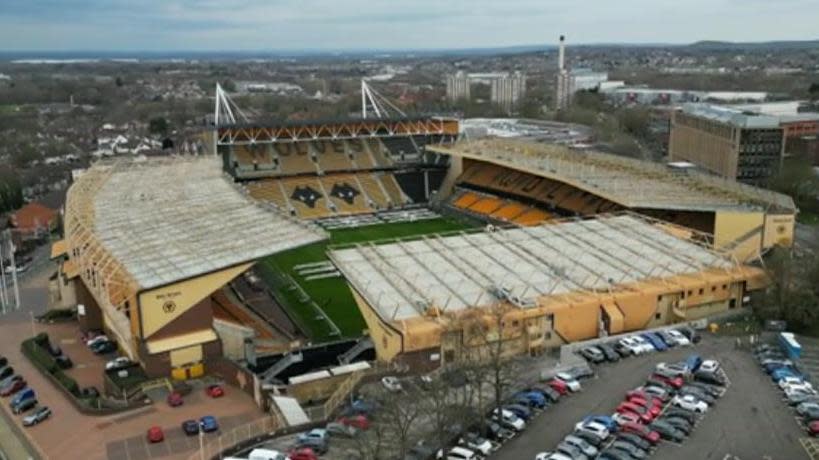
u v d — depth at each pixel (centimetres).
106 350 10888
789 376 8538
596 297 10169
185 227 11969
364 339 10756
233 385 9312
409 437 7331
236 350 10162
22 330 12025
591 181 16112
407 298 10000
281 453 7256
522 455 7244
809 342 9756
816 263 10644
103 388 9512
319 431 7488
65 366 10325
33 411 8762
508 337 9481
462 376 8044
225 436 7819
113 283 9906
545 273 10956
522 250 11981
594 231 12975
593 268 11219
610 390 8506
